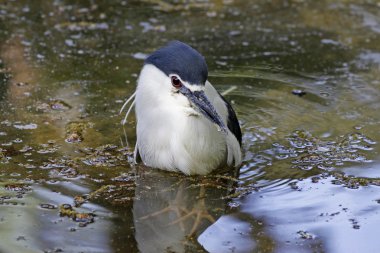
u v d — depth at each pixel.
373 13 16.89
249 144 11.23
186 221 9.11
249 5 17.50
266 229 8.90
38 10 16.72
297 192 9.80
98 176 10.21
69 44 15.05
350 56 14.71
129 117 12.05
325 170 10.41
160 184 10.18
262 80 13.59
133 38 15.46
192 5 17.45
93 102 12.53
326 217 9.18
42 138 11.19
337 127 11.73
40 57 14.37
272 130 11.68
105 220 9.02
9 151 10.73
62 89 12.99
